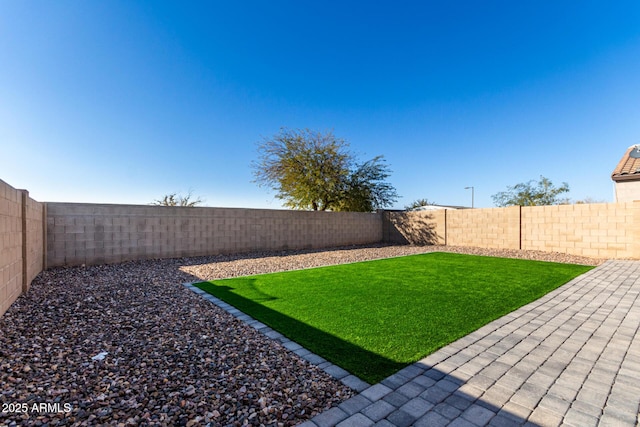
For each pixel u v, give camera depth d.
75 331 3.58
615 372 2.76
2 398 2.18
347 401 2.26
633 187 12.10
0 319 3.84
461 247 14.15
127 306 4.64
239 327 3.84
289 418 2.05
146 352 3.07
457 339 3.50
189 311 4.46
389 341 3.41
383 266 8.87
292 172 17.12
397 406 2.21
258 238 12.48
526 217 12.45
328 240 15.00
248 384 2.48
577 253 11.12
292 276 7.27
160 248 9.97
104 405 2.14
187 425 1.95
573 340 3.50
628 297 5.38
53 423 1.93
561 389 2.47
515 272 7.80
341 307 4.71
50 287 5.77
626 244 10.08
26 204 5.33
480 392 2.41
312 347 3.23
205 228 10.99
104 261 8.82
